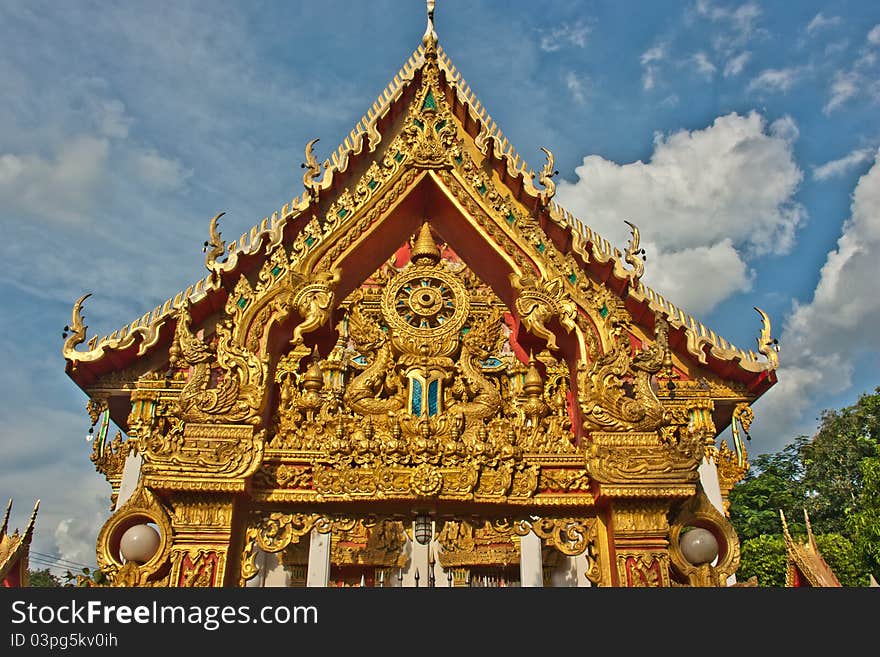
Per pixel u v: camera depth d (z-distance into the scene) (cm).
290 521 758
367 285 1027
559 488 778
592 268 939
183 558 691
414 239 987
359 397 821
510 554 1686
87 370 941
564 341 855
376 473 754
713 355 982
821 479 3862
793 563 857
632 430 764
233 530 720
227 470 711
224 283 902
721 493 985
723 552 768
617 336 805
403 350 847
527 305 827
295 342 806
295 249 843
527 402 835
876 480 2161
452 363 848
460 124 1048
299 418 811
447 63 1051
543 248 863
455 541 1738
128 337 944
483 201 891
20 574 796
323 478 754
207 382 753
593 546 770
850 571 2305
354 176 990
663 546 729
